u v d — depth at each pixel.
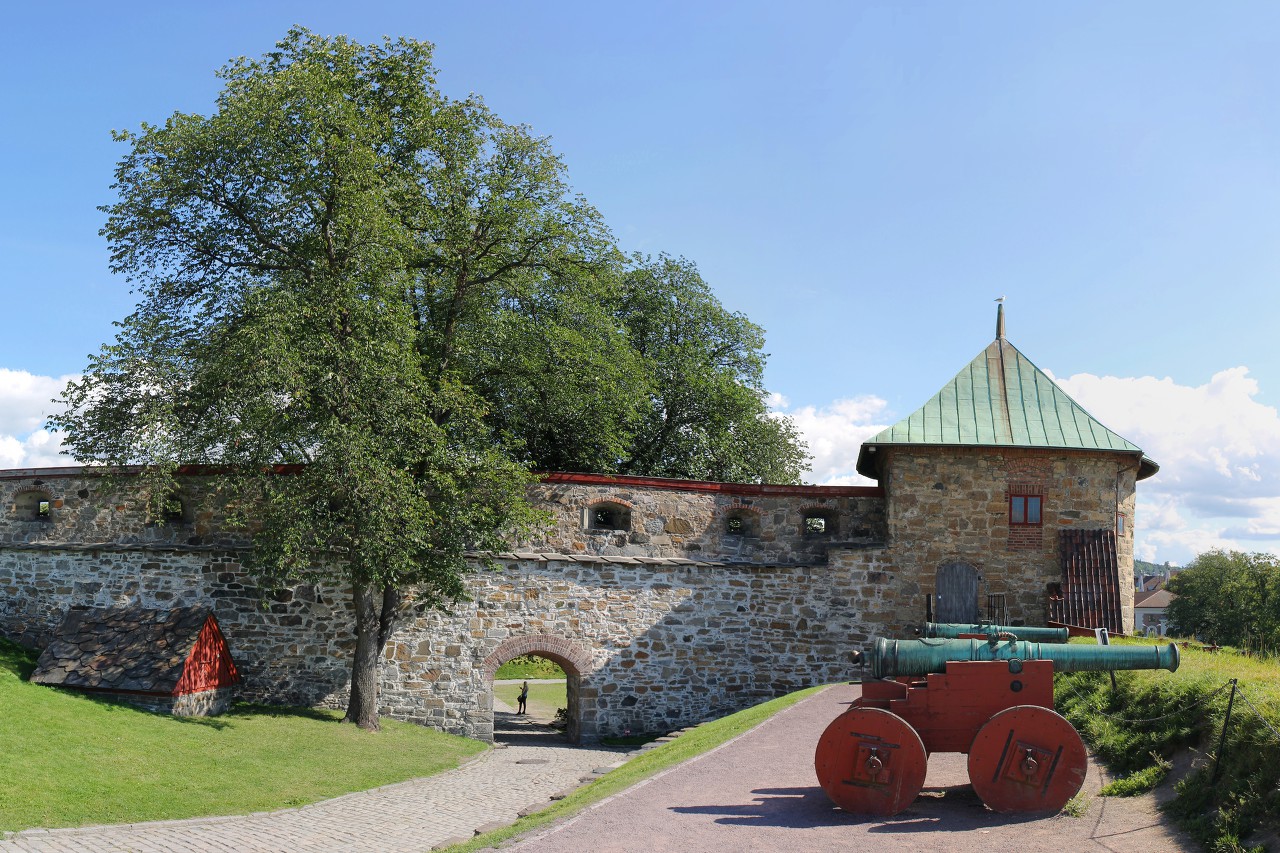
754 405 37.16
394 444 19.70
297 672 22.50
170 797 15.11
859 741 10.58
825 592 23.88
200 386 19.86
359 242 19.77
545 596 23.12
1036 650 10.94
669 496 24.20
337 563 22.23
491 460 21.23
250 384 18.39
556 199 23.66
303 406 19.39
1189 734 10.76
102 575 22.92
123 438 19.67
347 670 22.50
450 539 20.55
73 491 23.47
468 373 23.94
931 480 23.78
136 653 20.61
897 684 11.05
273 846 13.41
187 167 19.83
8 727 16.20
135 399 19.75
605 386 24.94
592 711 23.03
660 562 23.70
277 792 16.27
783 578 24.05
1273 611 51.06
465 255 22.91
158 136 19.98
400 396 19.52
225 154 20.00
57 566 23.17
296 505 19.05
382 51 22.86
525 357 23.78
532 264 23.53
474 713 22.52
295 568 19.94
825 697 20.52
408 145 22.61
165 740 17.81
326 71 20.92
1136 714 12.26
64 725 17.06
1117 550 23.25
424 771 18.88
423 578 21.27
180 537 22.97
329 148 19.72
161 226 20.64
